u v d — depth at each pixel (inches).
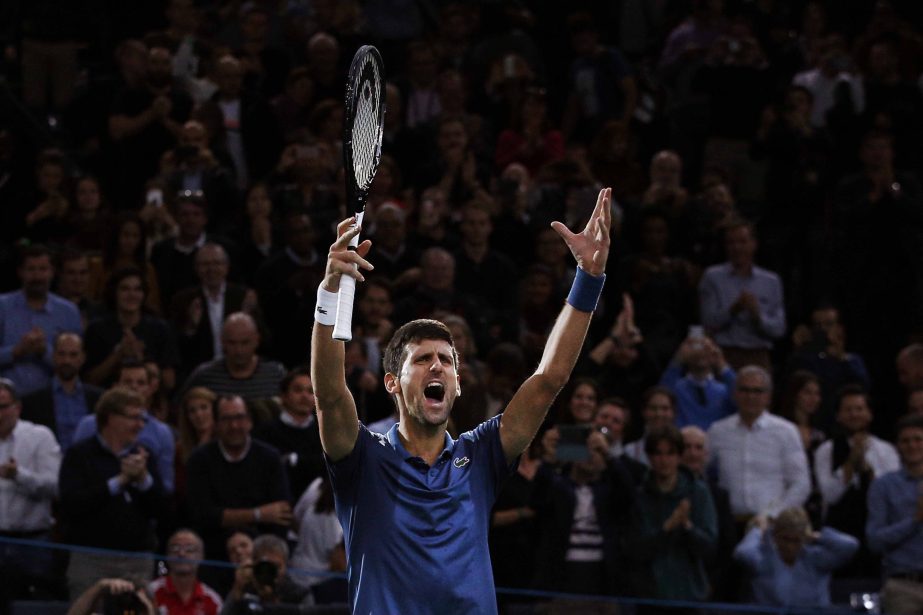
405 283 1531.7
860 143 1934.1
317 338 607.8
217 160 1747.0
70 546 1027.3
